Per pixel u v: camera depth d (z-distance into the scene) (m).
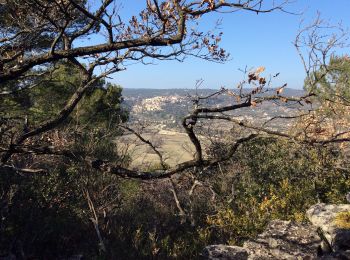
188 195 16.81
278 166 15.14
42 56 4.45
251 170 15.62
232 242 12.39
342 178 13.30
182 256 12.36
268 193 14.66
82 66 5.96
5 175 11.14
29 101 18.28
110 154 14.87
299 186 14.27
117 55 5.66
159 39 4.14
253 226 12.78
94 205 13.54
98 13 4.23
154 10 4.98
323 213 10.55
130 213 14.87
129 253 11.90
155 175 4.84
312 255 8.83
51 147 5.11
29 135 5.34
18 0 5.02
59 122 5.46
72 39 5.32
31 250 10.64
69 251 11.46
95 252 11.70
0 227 10.12
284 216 12.81
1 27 5.69
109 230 12.88
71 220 12.57
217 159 4.71
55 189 12.54
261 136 4.42
